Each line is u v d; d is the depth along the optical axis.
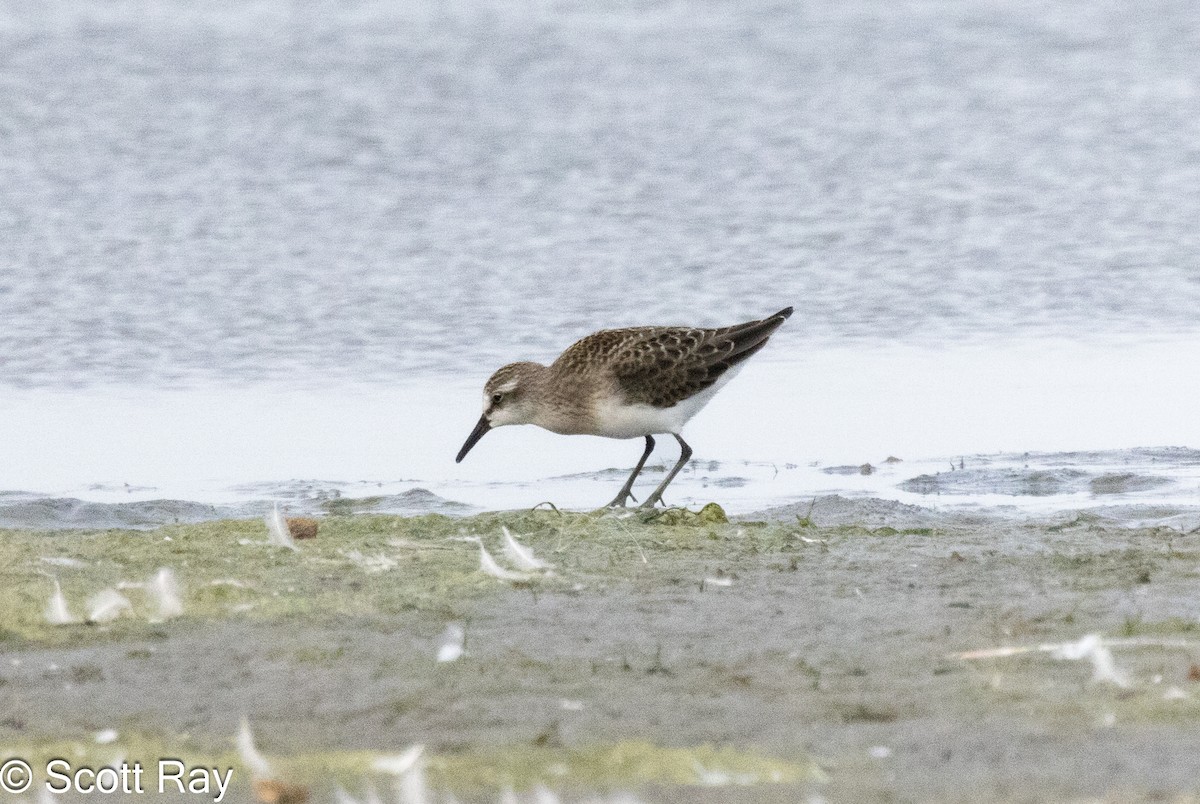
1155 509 12.95
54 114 28.20
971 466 14.75
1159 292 20.28
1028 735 7.25
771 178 25.36
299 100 29.59
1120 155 26.39
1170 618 9.20
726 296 20.03
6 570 10.48
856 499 13.28
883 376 17.53
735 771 6.92
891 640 8.89
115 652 8.85
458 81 31.23
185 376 17.44
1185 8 37.81
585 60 33.16
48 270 20.61
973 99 29.97
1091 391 16.98
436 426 16.09
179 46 33.88
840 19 37.31
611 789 6.75
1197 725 7.32
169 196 24.00
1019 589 9.98
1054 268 21.17
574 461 15.42
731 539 11.40
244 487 14.23
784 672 8.36
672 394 13.98
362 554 10.91
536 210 23.67
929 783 6.66
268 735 7.59
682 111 29.25
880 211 23.66
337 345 18.41
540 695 8.05
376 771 7.07
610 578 10.33
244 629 9.23
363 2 39.28
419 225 22.88
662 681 8.25
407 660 8.66
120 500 13.74
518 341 18.53
